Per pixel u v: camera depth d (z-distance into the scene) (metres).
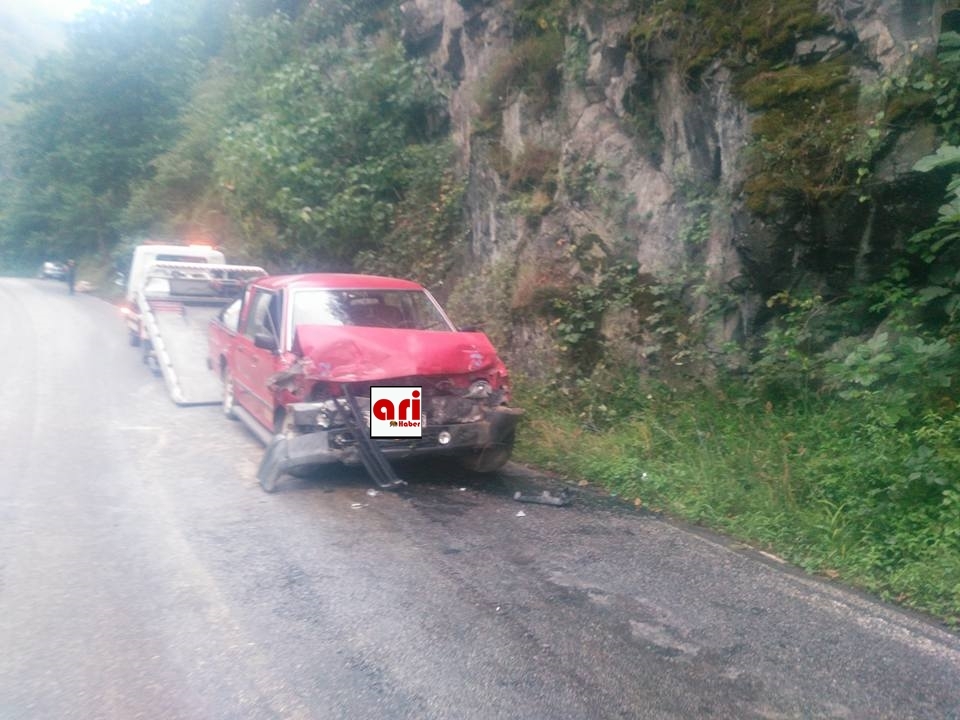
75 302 30.03
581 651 4.70
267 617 5.09
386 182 14.94
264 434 8.61
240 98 19.23
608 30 10.38
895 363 6.89
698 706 4.16
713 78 8.70
